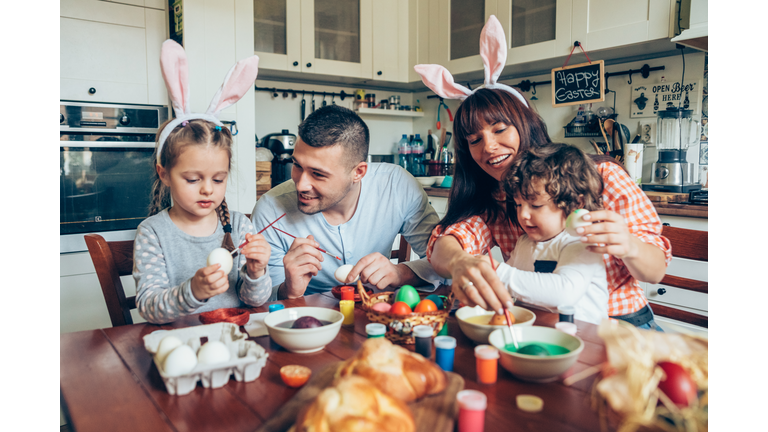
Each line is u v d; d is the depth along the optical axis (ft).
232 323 2.92
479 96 4.24
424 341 2.64
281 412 1.97
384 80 11.16
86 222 7.46
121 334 3.16
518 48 9.05
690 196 7.00
